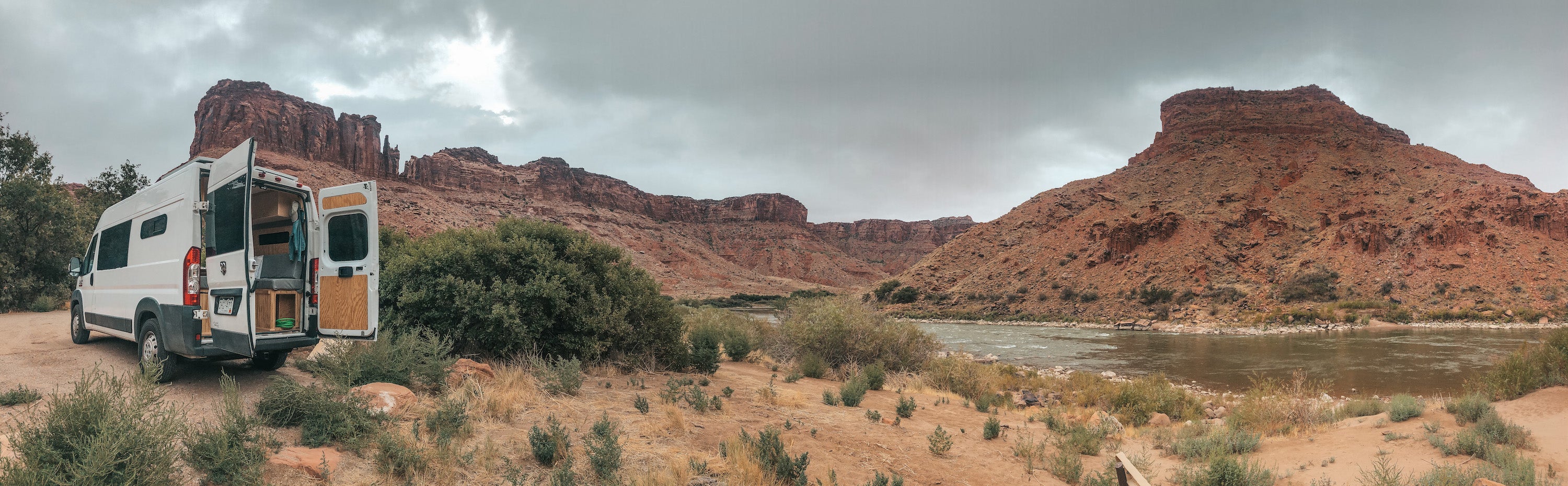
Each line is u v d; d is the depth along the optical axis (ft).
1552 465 20.98
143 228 23.00
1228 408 45.47
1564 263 180.14
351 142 479.41
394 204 424.05
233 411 14.58
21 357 24.64
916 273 321.73
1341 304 176.24
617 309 36.29
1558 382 31.55
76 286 30.12
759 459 18.22
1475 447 22.06
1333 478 20.70
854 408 31.58
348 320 21.95
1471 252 189.57
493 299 31.78
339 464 14.96
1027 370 75.31
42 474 10.69
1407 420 28.14
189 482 12.68
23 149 68.23
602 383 30.37
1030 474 21.21
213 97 445.78
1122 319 202.80
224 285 19.49
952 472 20.84
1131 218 257.55
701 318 62.44
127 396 13.26
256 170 20.94
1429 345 106.73
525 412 22.20
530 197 613.93
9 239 56.70
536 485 15.34
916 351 56.34
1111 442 28.04
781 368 50.60
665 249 602.44
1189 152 360.48
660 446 19.79
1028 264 283.79
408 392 20.26
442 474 15.06
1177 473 21.42
